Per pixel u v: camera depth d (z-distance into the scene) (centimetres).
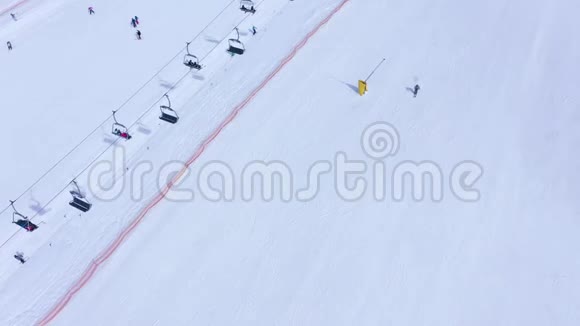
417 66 2216
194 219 1664
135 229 1648
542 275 1427
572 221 1563
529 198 1638
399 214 1622
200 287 1466
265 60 2350
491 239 1527
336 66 2253
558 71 2123
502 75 2128
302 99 2098
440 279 1433
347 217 1627
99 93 2319
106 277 1516
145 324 1388
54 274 1553
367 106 2036
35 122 2194
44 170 1948
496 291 1395
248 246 1568
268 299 1422
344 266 1488
